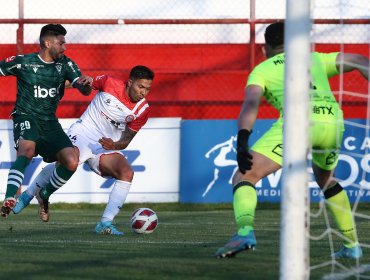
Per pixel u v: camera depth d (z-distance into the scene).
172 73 46.09
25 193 28.39
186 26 50.09
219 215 37.50
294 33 14.63
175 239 24.94
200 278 16.03
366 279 16.56
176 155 41.62
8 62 27.22
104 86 28.47
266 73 18.88
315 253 20.97
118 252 20.67
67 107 45.78
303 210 14.43
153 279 15.90
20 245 22.52
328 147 19.28
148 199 41.50
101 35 49.91
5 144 40.97
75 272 16.78
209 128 41.72
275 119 41.47
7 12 50.50
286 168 14.55
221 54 49.69
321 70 19.22
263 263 18.30
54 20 43.81
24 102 27.34
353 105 45.19
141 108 28.23
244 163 17.70
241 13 50.09
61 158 27.25
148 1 50.38
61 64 27.64
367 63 18.83
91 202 41.31
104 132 28.56
